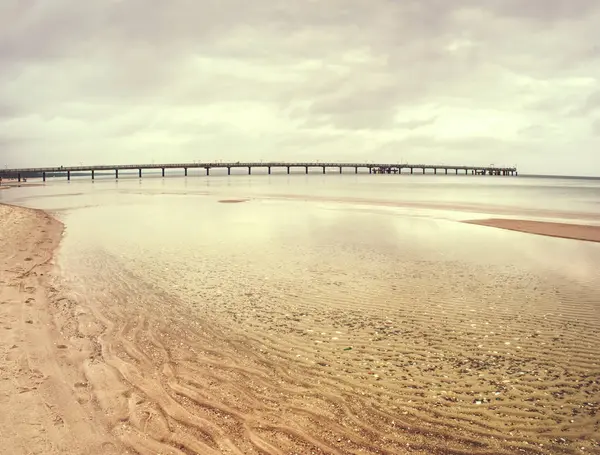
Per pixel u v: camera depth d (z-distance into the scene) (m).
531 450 4.36
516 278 11.57
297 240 17.86
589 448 4.38
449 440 4.53
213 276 11.66
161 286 10.64
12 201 43.16
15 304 8.96
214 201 41.44
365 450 4.35
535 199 48.12
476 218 26.81
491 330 7.72
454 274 12.01
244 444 4.43
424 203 39.69
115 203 39.34
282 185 85.69
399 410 5.12
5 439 4.32
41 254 14.73
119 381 5.74
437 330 7.73
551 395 5.45
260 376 5.98
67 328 7.69
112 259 13.89
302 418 4.94
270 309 8.90
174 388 5.60
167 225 22.81
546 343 7.11
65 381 5.68
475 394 5.49
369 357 6.61
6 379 5.64
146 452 4.24
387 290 10.34
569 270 12.55
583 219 26.53
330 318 8.38
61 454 4.13
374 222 24.38
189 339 7.30
